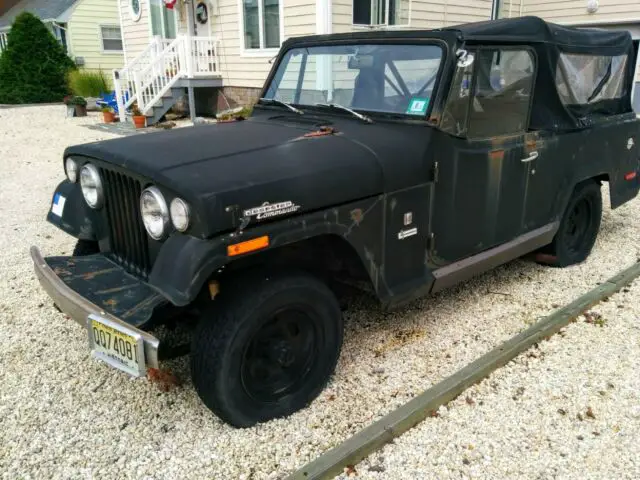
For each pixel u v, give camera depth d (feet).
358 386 9.84
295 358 8.98
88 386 9.87
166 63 40.50
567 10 41.75
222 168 7.99
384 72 10.71
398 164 9.32
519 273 14.85
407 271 10.00
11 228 18.15
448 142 10.04
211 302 8.22
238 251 7.54
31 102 55.21
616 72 14.67
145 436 8.61
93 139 34.76
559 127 12.73
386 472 7.91
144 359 7.51
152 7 47.47
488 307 12.87
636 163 16.25
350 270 9.61
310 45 12.10
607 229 18.57
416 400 9.08
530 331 11.23
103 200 9.59
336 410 9.20
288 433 8.65
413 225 9.81
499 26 10.59
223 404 8.21
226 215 7.36
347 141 9.47
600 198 15.40
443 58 9.91
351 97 11.23
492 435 8.64
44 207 20.58
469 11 38.14
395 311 12.69
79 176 10.39
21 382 9.96
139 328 7.79
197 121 41.01
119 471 7.91
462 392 9.63
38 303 13.00
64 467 7.98
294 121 11.37
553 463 8.07
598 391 9.68
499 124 11.18
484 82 10.52
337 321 9.23
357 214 8.88
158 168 7.92
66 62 57.98
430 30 10.24
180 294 7.18
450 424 8.87
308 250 9.51
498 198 11.53
